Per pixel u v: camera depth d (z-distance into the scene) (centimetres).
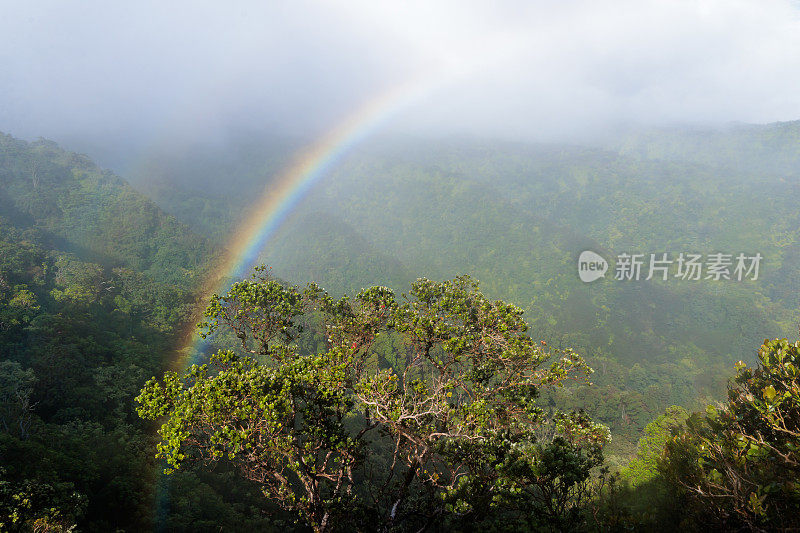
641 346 14238
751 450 660
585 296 17062
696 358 13588
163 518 2530
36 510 1683
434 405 1052
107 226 13700
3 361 4412
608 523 761
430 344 1163
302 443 1041
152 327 7450
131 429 3647
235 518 2797
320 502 1048
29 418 3117
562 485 854
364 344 1262
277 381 914
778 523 584
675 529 741
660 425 2489
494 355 1132
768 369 839
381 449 3975
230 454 887
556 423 1083
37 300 6078
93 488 2516
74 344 4831
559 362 1087
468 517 966
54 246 11438
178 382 975
